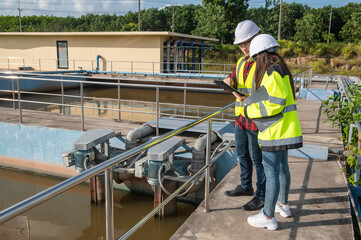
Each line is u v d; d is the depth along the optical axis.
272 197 2.63
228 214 3.03
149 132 6.69
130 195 6.47
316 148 4.88
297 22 41.53
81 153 5.47
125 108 14.00
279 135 2.37
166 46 21.41
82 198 6.44
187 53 23.97
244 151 3.24
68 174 7.07
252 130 2.86
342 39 53.34
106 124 7.58
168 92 20.30
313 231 2.75
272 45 2.36
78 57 22.36
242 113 3.00
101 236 5.15
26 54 23.52
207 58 39.59
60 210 5.94
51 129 7.11
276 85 2.22
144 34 20.08
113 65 21.72
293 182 3.92
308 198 3.44
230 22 47.44
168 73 21.09
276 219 2.84
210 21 40.16
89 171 1.52
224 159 6.04
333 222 2.91
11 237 4.93
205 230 2.76
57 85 19.16
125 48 21.23
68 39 22.34
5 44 23.89
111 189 1.77
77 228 5.34
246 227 2.80
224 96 18.72
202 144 5.56
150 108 14.18
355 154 3.96
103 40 21.59
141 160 5.04
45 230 5.21
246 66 2.77
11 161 7.61
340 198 3.44
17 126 7.43
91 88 21.36
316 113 8.64
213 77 19.64
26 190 6.97
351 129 4.48
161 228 5.37
